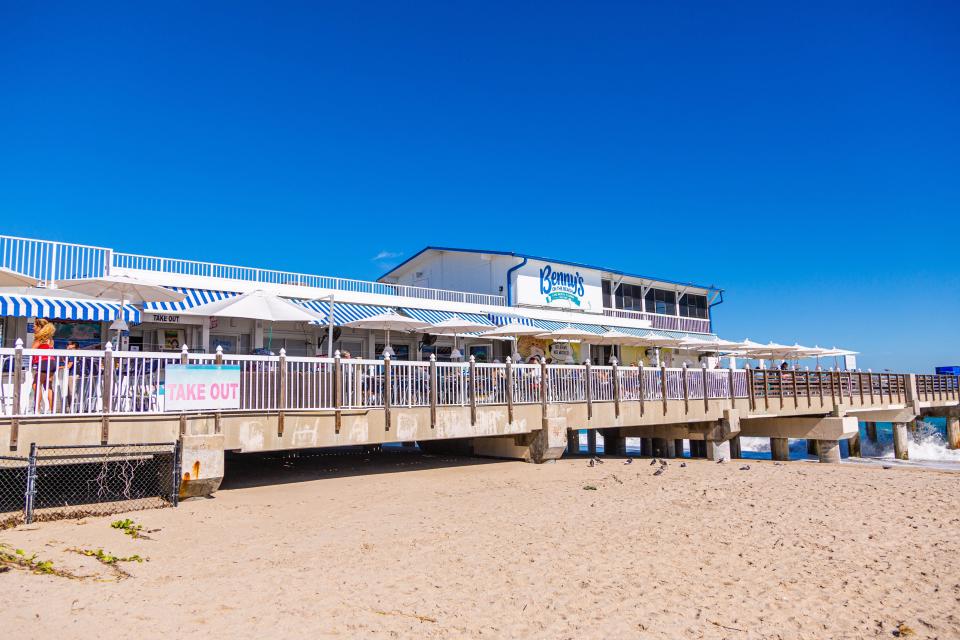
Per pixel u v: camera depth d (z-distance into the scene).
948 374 39.16
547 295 33.78
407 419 14.56
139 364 11.46
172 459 11.18
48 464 10.09
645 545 9.42
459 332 21.02
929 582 7.80
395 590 7.12
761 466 20.95
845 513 12.10
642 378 20.62
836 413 28.67
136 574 7.23
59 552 7.84
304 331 23.41
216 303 14.37
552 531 10.23
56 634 5.32
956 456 35.50
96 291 14.50
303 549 8.75
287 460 19.20
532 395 17.61
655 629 6.18
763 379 25.42
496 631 6.02
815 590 7.46
